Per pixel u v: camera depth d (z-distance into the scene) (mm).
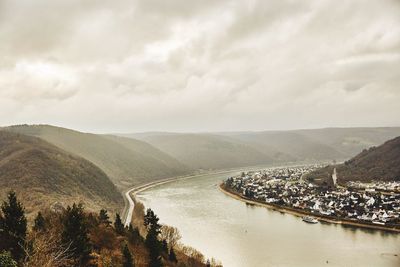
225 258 116625
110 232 77500
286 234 147750
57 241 51281
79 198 185250
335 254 121125
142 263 70062
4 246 45875
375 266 110250
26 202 159750
